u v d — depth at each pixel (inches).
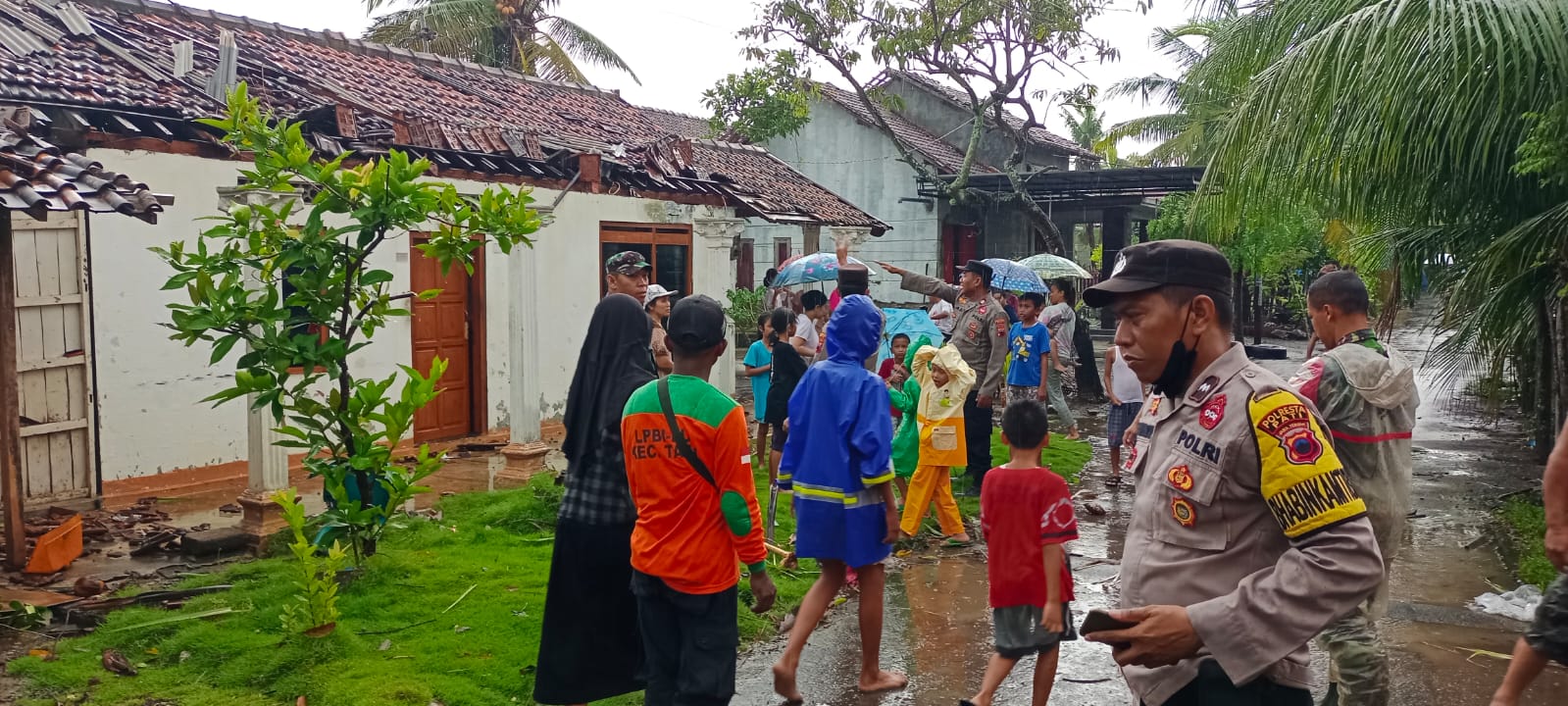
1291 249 931.3
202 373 337.4
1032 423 165.6
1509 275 307.3
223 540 255.9
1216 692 86.6
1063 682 191.5
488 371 436.5
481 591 227.0
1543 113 244.1
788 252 977.5
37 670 180.7
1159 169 875.4
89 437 307.7
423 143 359.3
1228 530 86.0
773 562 258.1
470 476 361.1
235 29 451.8
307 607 202.5
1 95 272.5
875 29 784.9
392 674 181.0
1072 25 757.3
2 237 229.6
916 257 973.8
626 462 147.5
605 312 163.2
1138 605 91.4
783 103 869.2
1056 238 879.1
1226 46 335.6
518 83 581.3
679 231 510.3
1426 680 191.0
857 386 177.3
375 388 230.4
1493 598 234.5
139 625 200.1
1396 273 398.9
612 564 158.7
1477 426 516.1
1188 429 88.8
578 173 418.9
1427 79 244.1
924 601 239.0
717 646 144.3
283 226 231.5
